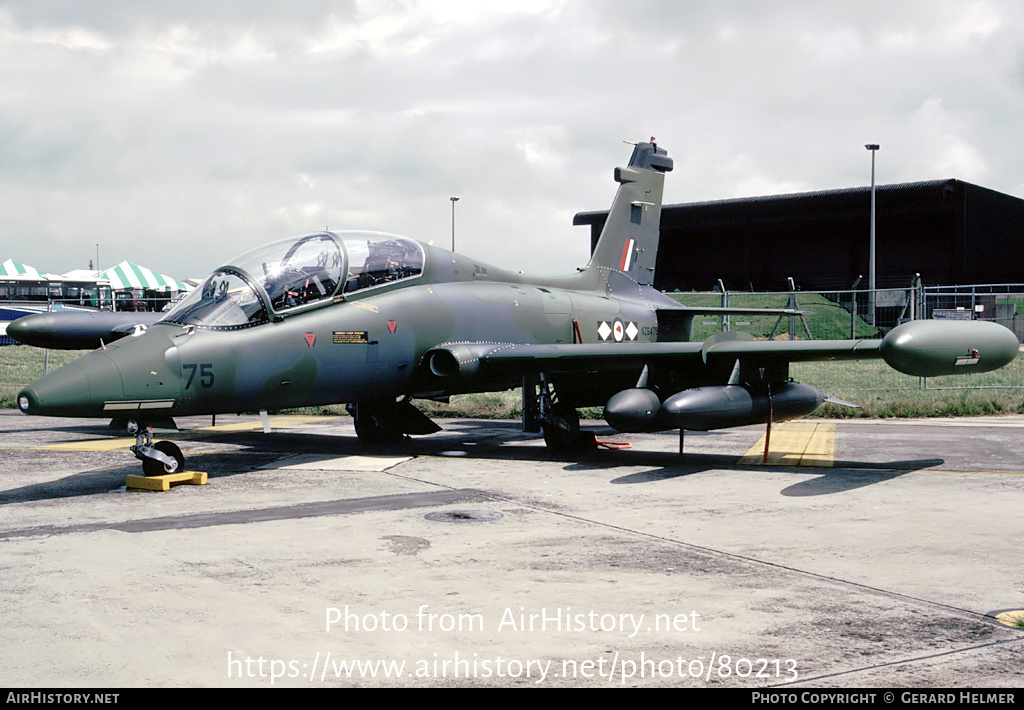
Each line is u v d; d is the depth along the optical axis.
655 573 6.15
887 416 18.73
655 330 17.41
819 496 9.26
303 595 5.61
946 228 51.81
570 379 13.26
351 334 11.21
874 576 6.08
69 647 4.68
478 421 18.19
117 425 14.54
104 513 8.29
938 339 9.90
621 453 12.91
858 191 53.75
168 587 5.78
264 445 13.84
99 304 45.53
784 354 11.02
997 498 9.10
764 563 6.43
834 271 56.53
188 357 9.60
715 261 61.56
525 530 7.56
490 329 13.11
